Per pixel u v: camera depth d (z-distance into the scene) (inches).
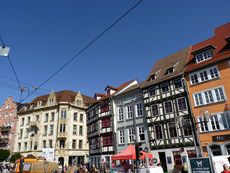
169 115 861.8
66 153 1563.7
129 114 1047.0
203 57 839.7
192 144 763.4
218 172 364.2
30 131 1812.3
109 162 1050.7
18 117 1991.9
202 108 772.6
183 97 839.1
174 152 812.6
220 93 745.6
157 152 862.5
